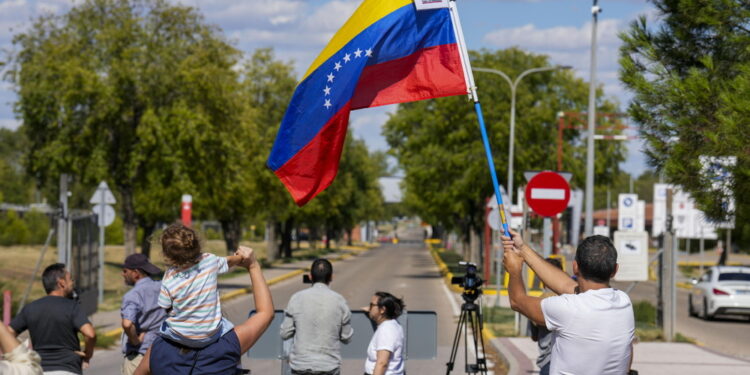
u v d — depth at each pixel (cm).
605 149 7638
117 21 4619
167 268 611
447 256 10131
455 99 5903
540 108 5947
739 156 1145
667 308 2623
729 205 1225
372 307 1143
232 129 4922
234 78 4988
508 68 5978
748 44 1243
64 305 1034
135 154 4541
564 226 11900
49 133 4581
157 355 602
